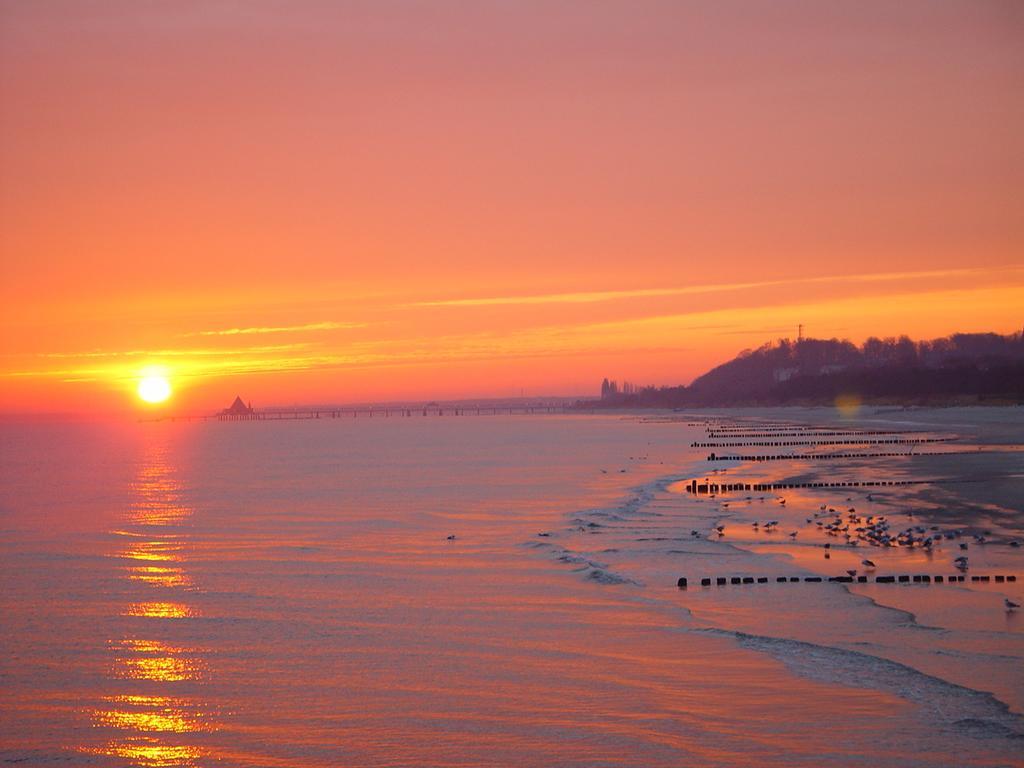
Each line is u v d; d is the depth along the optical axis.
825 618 25.08
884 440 110.00
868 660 21.23
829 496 54.25
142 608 29.89
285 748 18.02
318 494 71.25
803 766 16.03
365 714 19.47
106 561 39.88
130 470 109.81
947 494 51.84
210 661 23.64
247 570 36.66
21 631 26.91
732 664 21.50
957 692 18.98
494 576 33.47
